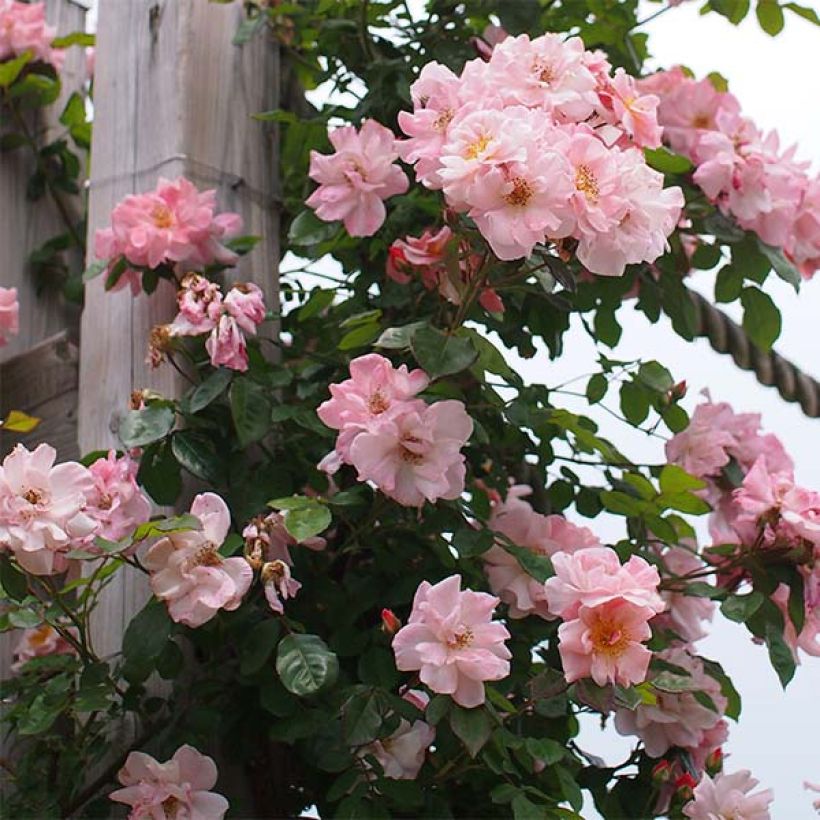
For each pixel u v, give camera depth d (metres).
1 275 1.88
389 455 1.50
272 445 1.67
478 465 1.70
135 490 1.55
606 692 1.44
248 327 1.59
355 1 1.76
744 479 1.66
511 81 1.51
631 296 1.73
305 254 1.79
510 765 1.49
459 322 1.54
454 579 1.46
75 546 1.52
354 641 1.58
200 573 1.50
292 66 1.81
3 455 1.79
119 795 1.52
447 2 1.73
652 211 1.49
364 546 1.62
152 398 1.60
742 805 1.57
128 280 1.67
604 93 1.53
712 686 1.65
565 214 1.46
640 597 1.44
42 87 1.92
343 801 1.51
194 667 1.61
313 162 1.62
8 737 1.71
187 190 1.66
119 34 1.76
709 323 1.84
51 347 1.80
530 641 1.61
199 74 1.73
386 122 1.73
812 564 1.58
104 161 1.74
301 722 1.53
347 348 1.62
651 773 1.62
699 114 1.73
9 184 1.90
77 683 1.61
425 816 1.54
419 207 1.70
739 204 1.67
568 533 1.62
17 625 1.56
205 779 1.53
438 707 1.45
